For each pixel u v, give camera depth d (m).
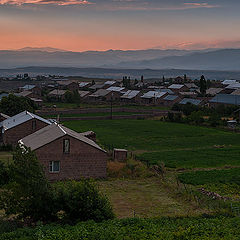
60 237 26.98
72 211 31.36
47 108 140.12
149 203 38.41
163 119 118.44
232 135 89.19
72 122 109.25
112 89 198.38
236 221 31.09
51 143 47.19
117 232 27.95
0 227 29.64
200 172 51.25
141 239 26.95
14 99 101.06
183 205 37.69
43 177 31.23
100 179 48.38
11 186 30.91
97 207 31.77
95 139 74.81
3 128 74.31
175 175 50.12
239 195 41.00
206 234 28.28
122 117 121.38
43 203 31.12
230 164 57.12
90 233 27.66
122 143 76.00
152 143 77.00
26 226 30.62
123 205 37.75
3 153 65.56
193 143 77.50
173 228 29.52
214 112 122.19
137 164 54.25
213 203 36.81
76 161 48.16
